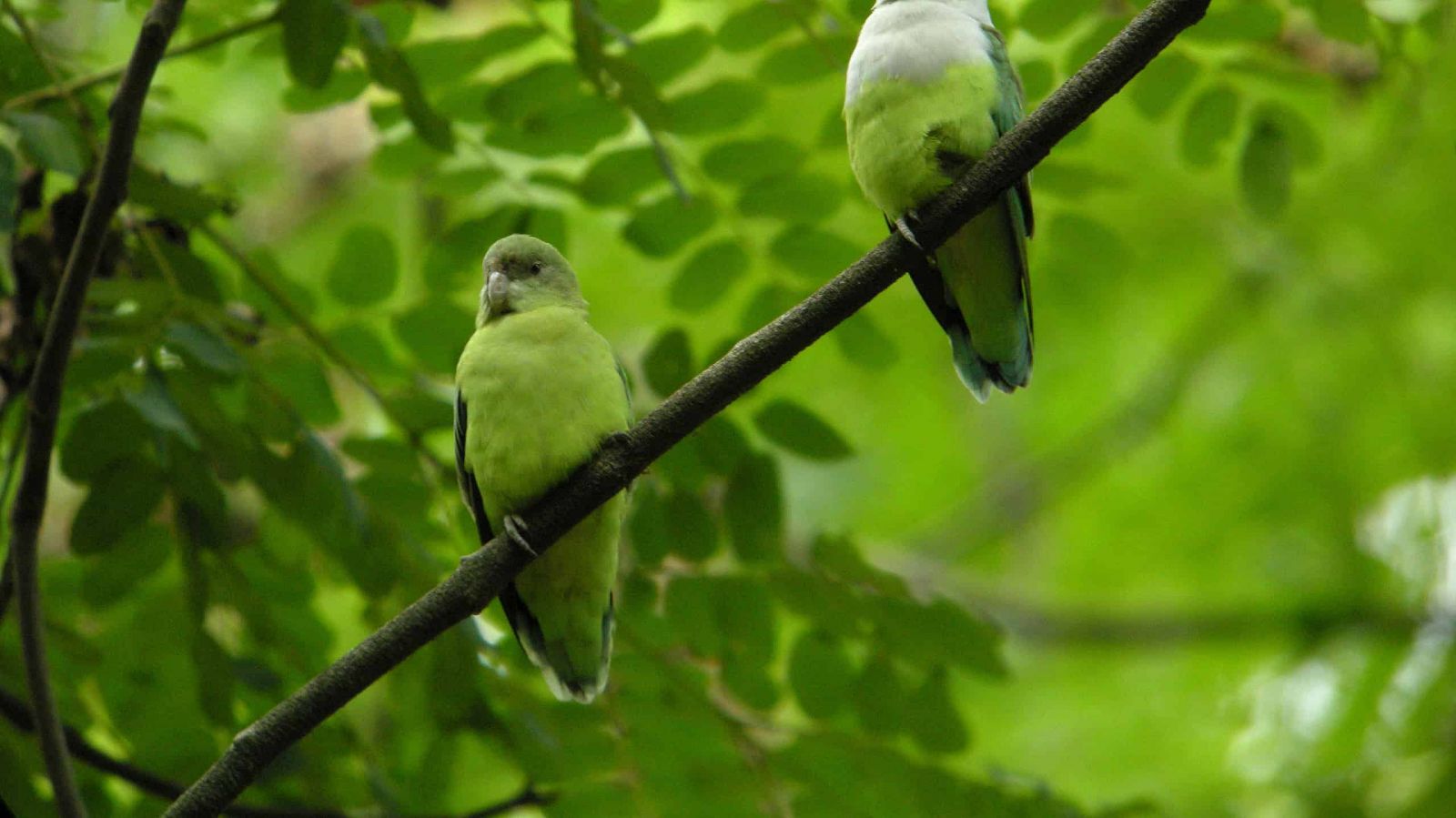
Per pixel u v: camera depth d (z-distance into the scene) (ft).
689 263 38.34
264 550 36.19
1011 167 26.40
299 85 33.47
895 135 30.76
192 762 36.45
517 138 36.73
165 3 25.68
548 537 27.32
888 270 26.12
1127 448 72.49
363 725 46.73
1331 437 68.74
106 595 33.40
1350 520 69.15
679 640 36.01
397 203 66.28
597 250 58.70
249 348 33.76
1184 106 40.11
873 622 35.50
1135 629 72.18
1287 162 38.17
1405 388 67.21
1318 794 61.16
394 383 37.01
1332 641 66.64
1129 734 67.72
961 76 30.73
